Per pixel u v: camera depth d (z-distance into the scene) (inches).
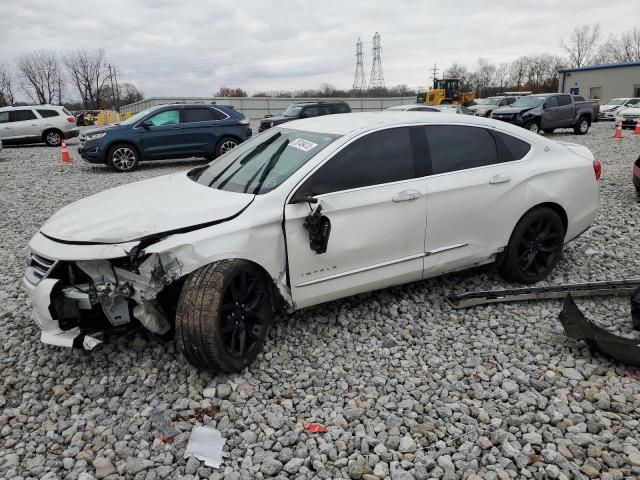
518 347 148.6
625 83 1720.0
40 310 129.5
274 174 148.8
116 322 133.7
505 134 179.8
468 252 171.2
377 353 146.8
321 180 145.2
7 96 2866.6
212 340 124.5
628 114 1000.2
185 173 181.6
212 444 110.3
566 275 196.9
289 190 140.9
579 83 1831.9
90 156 522.9
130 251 122.5
